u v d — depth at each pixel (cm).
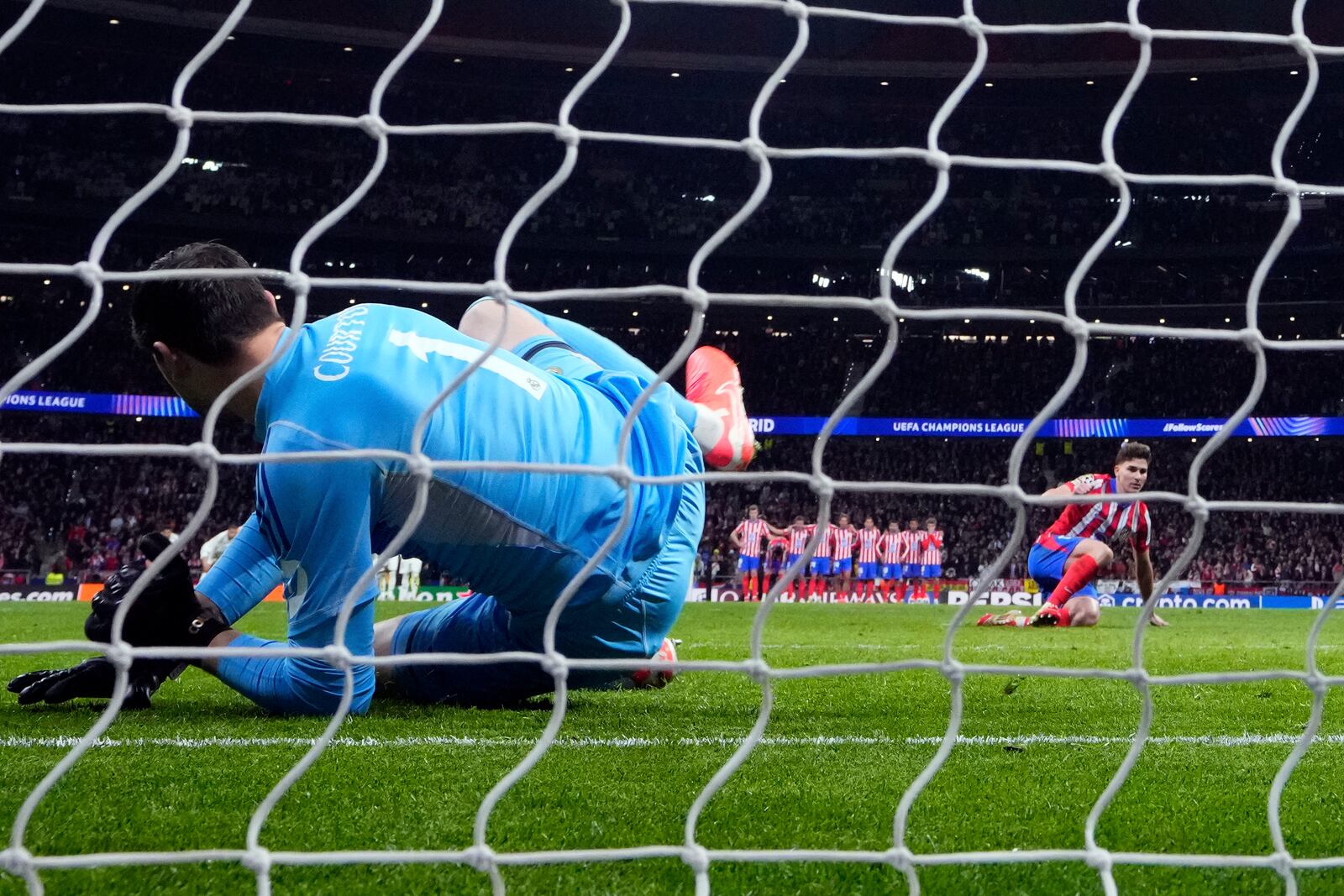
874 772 301
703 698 492
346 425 348
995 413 3369
